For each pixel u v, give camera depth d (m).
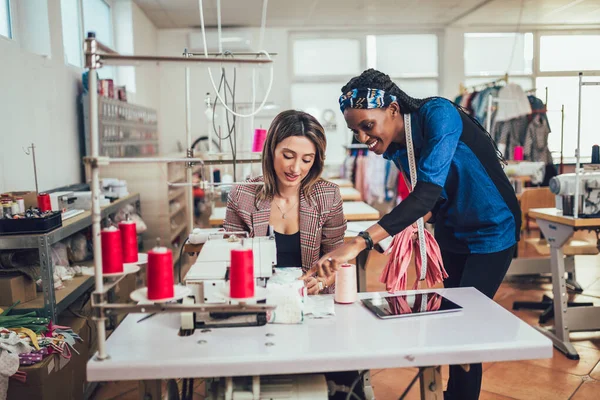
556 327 3.23
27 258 2.68
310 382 1.43
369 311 1.62
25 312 2.52
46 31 4.07
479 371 1.86
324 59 8.82
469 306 1.65
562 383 2.75
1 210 2.63
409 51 8.90
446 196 1.96
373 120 1.79
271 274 1.52
